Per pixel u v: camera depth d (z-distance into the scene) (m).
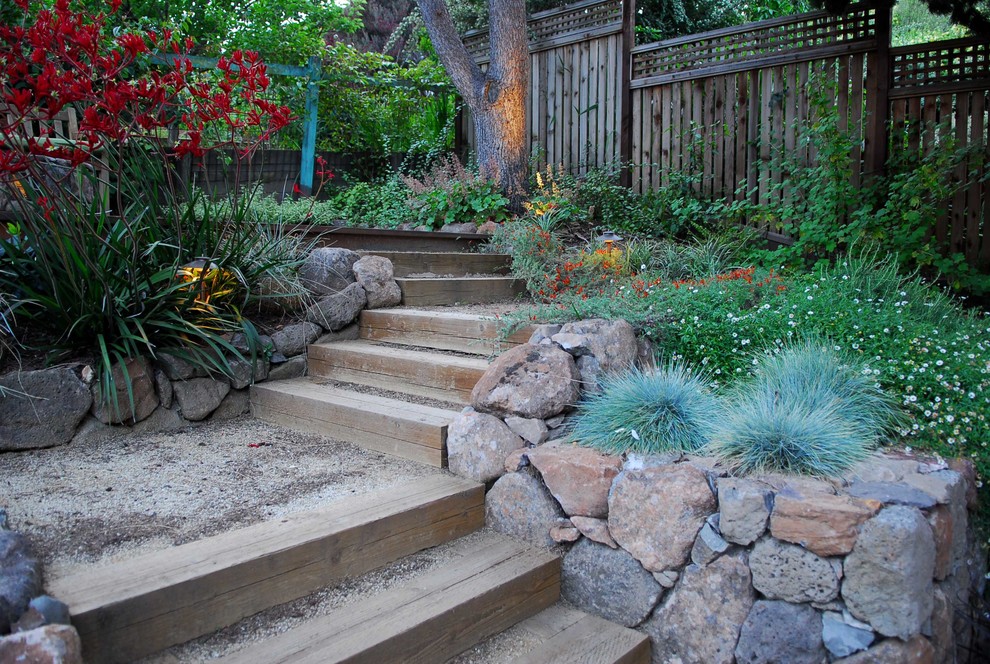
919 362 2.85
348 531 2.25
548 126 7.95
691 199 6.59
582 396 2.90
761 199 6.33
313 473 2.80
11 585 1.61
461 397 3.29
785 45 6.17
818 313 3.22
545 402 2.79
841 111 5.91
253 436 3.29
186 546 2.09
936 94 5.47
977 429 2.56
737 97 6.47
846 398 2.64
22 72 2.80
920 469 2.31
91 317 3.11
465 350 3.67
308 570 2.15
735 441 2.41
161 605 1.83
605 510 2.46
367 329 4.12
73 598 1.75
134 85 3.10
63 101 2.75
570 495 2.53
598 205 6.84
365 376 3.68
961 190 5.34
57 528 2.21
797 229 5.79
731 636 2.18
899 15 12.30
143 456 2.95
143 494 2.53
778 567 2.11
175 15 8.85
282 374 3.80
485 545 2.59
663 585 2.32
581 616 2.46
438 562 2.44
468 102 7.38
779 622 2.10
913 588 1.94
